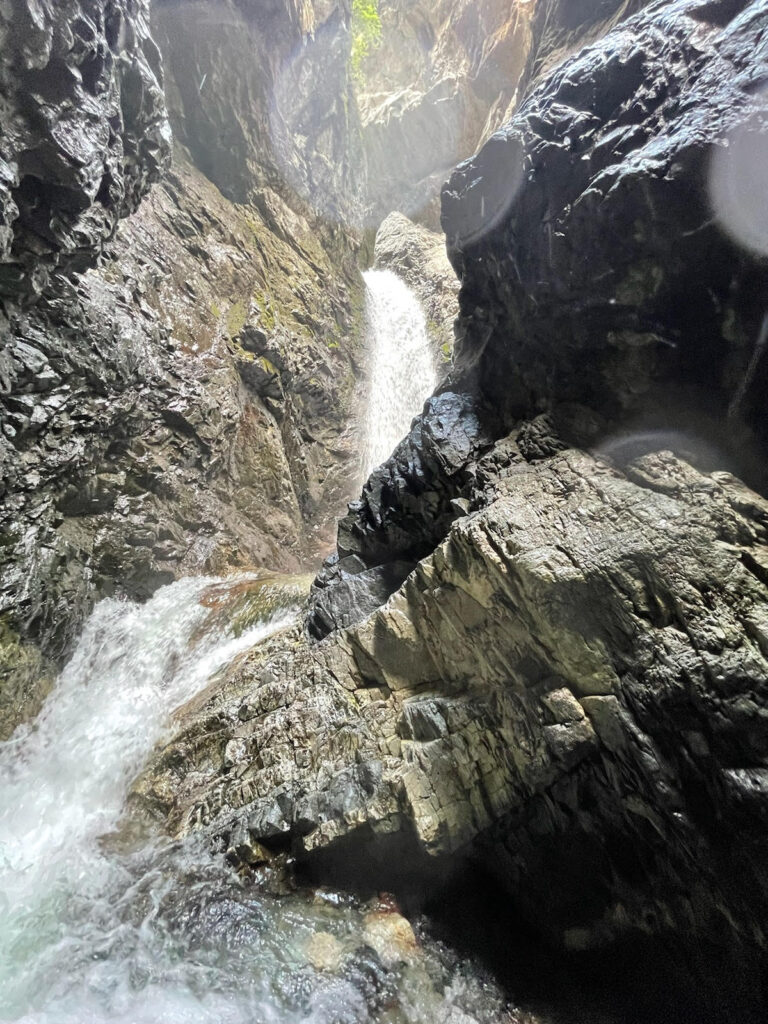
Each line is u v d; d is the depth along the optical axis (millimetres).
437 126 24125
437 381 20312
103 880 4969
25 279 6516
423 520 6828
